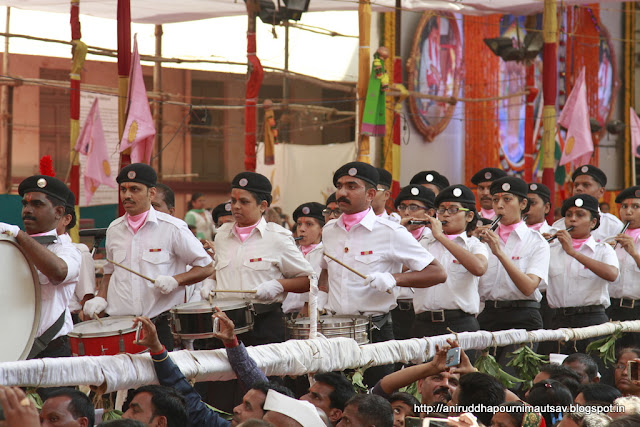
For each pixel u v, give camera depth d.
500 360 8.04
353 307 6.98
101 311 6.87
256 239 7.11
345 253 7.07
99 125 12.85
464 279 7.82
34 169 17.50
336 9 13.91
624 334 9.26
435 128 19.78
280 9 12.45
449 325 7.81
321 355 5.60
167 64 17.78
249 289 7.00
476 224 8.62
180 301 6.87
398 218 8.69
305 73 18.36
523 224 8.69
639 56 24.41
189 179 19.09
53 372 4.32
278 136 18.66
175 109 18.36
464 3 14.39
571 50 22.75
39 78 17.03
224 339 5.09
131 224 6.89
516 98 21.03
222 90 18.44
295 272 7.04
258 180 7.14
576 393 5.93
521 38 20.25
